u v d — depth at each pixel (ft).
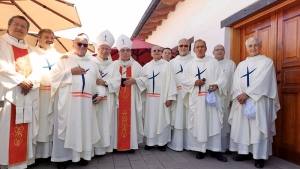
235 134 12.18
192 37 22.02
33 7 12.82
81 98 11.07
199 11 20.58
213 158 12.87
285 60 12.62
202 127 12.55
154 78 14.65
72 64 11.55
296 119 11.96
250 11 13.64
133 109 14.01
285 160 12.49
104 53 13.32
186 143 14.55
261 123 11.37
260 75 11.68
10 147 9.95
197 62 13.60
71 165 11.59
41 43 12.10
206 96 12.69
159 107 14.46
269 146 11.87
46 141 11.29
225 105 14.28
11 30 10.47
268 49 13.79
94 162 12.09
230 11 15.85
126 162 12.12
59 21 14.34
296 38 11.96
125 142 13.73
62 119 10.90
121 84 13.85
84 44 11.76
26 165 10.46
